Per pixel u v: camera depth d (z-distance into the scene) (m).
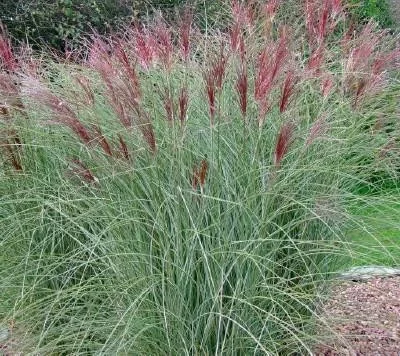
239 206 3.92
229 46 4.71
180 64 4.76
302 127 4.47
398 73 5.18
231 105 4.38
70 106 4.39
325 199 4.15
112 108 4.23
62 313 4.09
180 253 3.84
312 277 4.15
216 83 4.09
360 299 5.18
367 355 4.41
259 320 3.98
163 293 3.69
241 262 3.84
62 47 9.63
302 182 4.18
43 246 4.45
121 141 3.82
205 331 3.79
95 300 4.21
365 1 8.99
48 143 4.64
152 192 3.92
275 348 3.77
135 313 3.73
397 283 5.44
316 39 4.91
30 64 5.42
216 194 4.02
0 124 4.63
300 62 4.71
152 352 3.97
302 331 3.94
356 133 4.50
